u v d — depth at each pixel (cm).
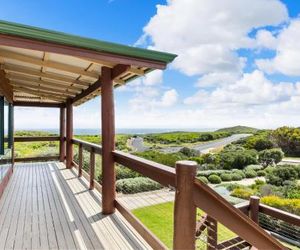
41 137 841
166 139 2977
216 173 1581
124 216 331
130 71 332
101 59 254
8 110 604
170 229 421
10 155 631
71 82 507
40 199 441
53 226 324
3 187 490
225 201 154
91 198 446
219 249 265
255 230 171
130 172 718
